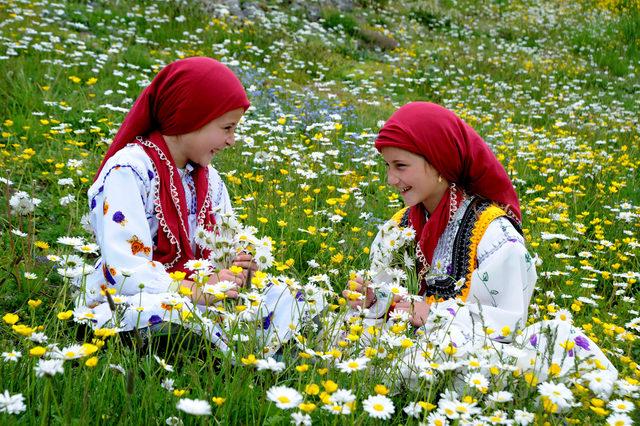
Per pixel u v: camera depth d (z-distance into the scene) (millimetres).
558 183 5719
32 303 2189
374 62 11711
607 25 16062
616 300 3727
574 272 3930
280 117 6438
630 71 12805
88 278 2750
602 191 5281
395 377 2189
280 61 10219
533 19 17062
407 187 2736
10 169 4375
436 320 2205
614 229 4762
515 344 2262
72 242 2441
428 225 2760
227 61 9320
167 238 2715
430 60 12016
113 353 2090
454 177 2734
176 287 2383
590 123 8172
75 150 4930
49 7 9984
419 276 2795
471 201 2750
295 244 3820
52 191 4277
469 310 2494
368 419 1991
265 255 2377
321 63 10625
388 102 9188
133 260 2518
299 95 7770
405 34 14062
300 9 13797
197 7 11875
